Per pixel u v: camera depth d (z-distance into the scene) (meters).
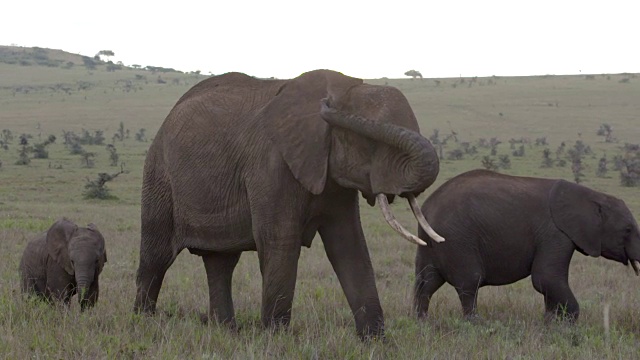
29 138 103.56
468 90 179.50
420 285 12.23
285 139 8.46
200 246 10.01
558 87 178.75
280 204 8.72
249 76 10.05
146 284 10.74
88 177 58.41
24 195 46.47
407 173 7.30
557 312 11.52
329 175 8.28
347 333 8.91
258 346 8.17
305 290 12.96
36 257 11.03
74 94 187.75
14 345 7.67
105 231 23.98
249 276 15.41
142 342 8.02
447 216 12.13
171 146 10.23
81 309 10.08
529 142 99.50
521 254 12.02
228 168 9.41
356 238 8.96
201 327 9.21
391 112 7.62
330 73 8.56
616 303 12.77
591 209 11.88
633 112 136.38
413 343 8.66
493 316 11.77
